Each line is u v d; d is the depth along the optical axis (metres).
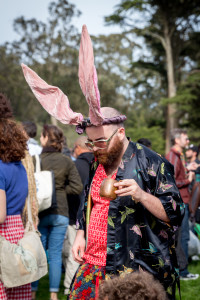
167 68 28.72
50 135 4.02
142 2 25.69
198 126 27.25
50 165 3.96
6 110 2.40
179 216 2.06
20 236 2.37
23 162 2.79
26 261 2.27
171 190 2.04
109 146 2.10
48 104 2.21
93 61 1.90
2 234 2.29
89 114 2.02
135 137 28.73
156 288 1.41
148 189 2.08
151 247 2.05
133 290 1.38
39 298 4.24
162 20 27.91
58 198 3.94
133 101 39.72
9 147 2.32
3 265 2.22
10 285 2.22
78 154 4.59
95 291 2.17
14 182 2.34
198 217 5.43
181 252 4.89
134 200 2.06
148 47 30.58
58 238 3.96
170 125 28.05
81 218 2.38
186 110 26.03
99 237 2.17
